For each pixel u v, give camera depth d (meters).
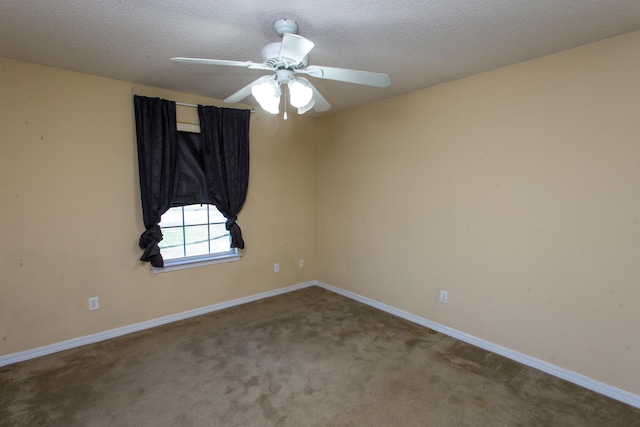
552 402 2.11
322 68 1.81
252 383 2.29
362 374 2.41
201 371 2.44
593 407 2.06
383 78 1.85
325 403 2.09
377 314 3.52
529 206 2.47
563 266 2.33
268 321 3.33
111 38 2.09
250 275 3.87
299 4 1.68
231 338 2.96
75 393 2.17
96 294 2.88
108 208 2.90
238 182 3.60
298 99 1.90
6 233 2.49
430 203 3.11
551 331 2.41
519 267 2.55
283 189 4.08
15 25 1.92
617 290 2.12
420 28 1.94
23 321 2.58
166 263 3.27
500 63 2.48
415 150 3.20
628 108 2.03
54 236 2.68
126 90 2.93
